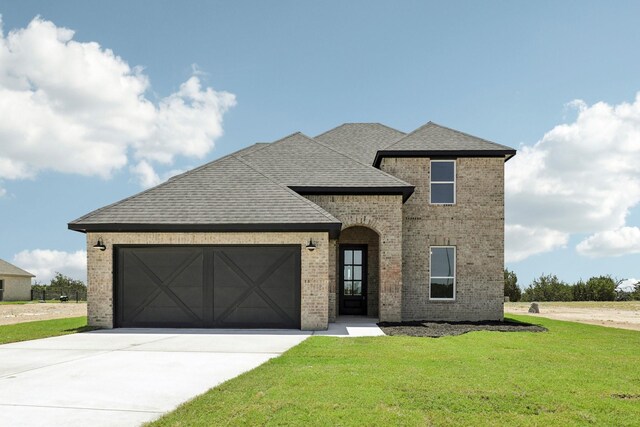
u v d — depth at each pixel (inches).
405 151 660.1
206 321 538.0
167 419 199.2
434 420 201.8
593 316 836.6
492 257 658.2
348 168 658.8
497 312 651.5
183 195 579.5
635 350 396.8
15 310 1009.5
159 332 506.3
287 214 541.6
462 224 662.5
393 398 229.9
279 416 202.1
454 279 657.6
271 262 540.1
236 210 550.3
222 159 695.1
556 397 237.9
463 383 262.4
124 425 196.7
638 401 235.5
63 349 391.5
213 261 542.6
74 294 1781.5
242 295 538.9
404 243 660.7
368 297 690.2
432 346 398.9
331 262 622.8
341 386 251.6
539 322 644.1
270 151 711.1
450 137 695.1
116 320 543.2
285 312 535.5
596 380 277.4
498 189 663.8
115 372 297.7
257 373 284.5
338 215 617.6
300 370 292.8
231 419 198.2
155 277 545.0
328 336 464.4
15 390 252.7
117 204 567.8
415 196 665.0
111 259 542.9
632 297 1454.2
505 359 340.8
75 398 236.8
